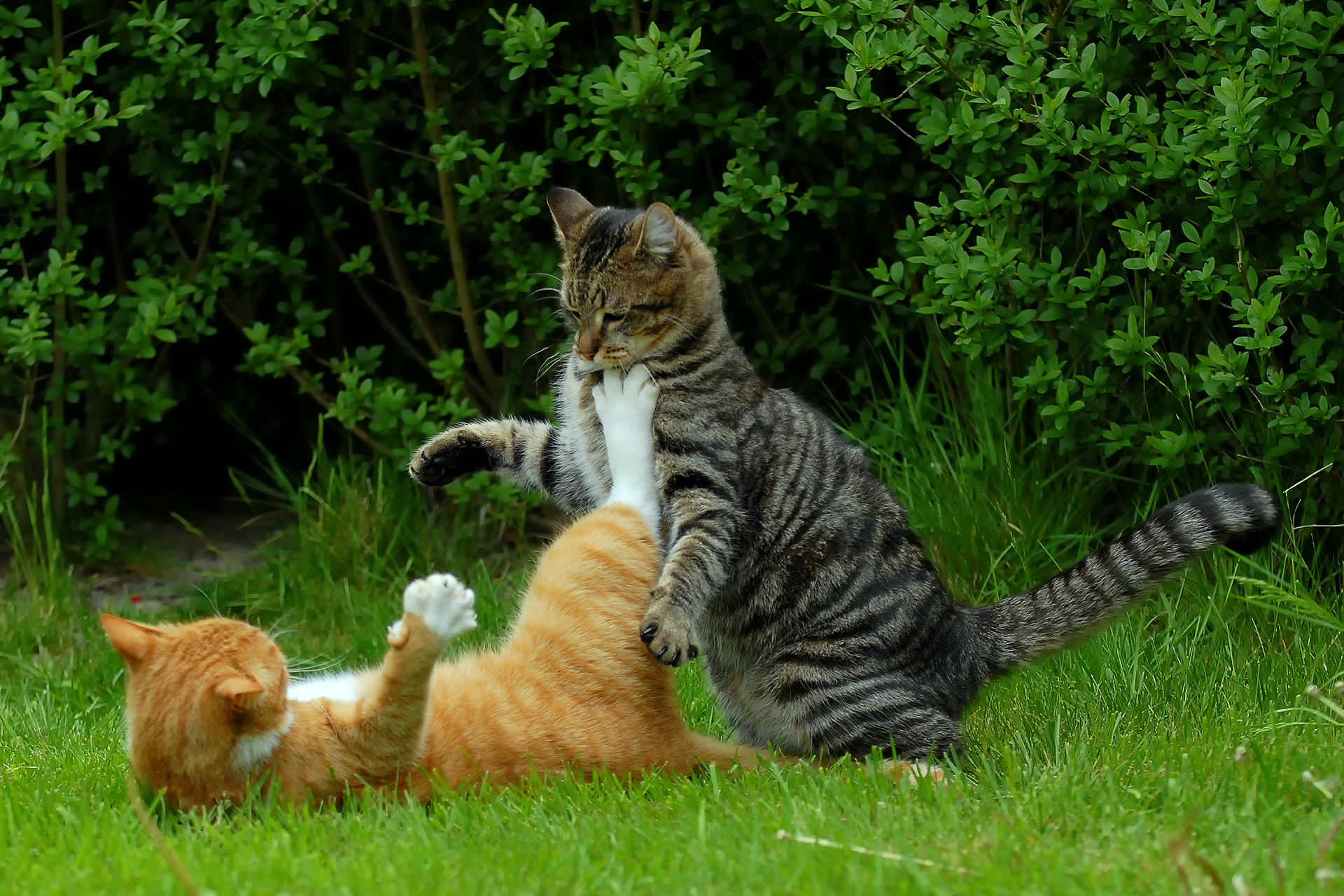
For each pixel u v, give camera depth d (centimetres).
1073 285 724
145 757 446
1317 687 583
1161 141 735
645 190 817
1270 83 660
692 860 392
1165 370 743
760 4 821
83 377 892
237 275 932
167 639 455
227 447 1059
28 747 597
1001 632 629
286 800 445
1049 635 624
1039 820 421
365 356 892
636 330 620
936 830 412
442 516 930
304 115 845
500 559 909
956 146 749
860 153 830
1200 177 681
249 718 436
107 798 483
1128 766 497
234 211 924
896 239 824
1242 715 592
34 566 873
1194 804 431
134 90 821
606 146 808
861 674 596
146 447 1053
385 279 977
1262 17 693
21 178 819
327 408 949
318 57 864
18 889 376
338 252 948
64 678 748
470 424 655
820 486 620
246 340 1007
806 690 603
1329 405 714
